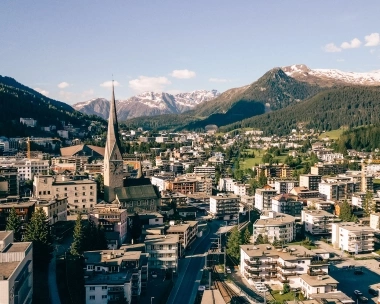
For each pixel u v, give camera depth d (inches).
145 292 7618.1
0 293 5187.0
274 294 7632.9
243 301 7239.2
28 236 7726.4
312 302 6697.8
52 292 6988.2
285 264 7839.6
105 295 6505.9
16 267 5693.9
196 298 7436.0
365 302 7460.6
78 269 7401.6
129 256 7317.9
